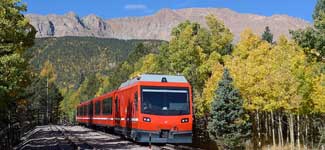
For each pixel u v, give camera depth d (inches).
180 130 942.4
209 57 1488.7
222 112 1272.1
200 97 1412.4
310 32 970.1
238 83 1274.6
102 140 1163.9
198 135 1427.2
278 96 1208.8
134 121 967.0
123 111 1113.4
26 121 1989.4
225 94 1283.2
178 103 959.0
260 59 1321.4
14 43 839.1
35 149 911.0
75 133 1626.5
